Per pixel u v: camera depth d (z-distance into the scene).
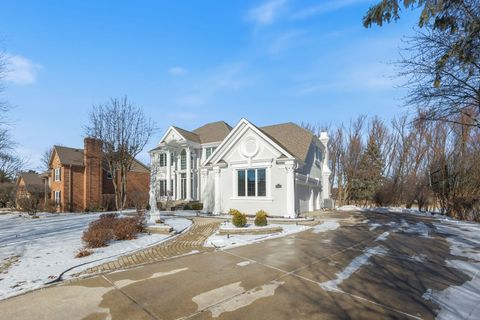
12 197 36.25
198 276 6.21
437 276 6.31
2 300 4.94
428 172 27.34
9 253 8.64
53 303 4.80
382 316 4.36
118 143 21.33
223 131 31.05
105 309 4.57
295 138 23.05
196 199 29.95
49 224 16.31
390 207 33.69
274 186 18.53
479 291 5.45
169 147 30.19
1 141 22.86
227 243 9.85
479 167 19.33
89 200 30.34
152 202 15.32
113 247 9.27
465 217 19.52
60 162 29.94
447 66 7.71
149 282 5.82
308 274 6.34
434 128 28.88
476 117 9.87
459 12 7.12
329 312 4.47
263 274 6.34
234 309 4.57
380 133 40.72
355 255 8.11
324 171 28.69
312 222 16.08
